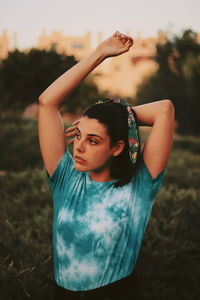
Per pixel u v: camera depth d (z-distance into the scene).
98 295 1.56
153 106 1.70
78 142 1.57
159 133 1.66
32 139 10.55
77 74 1.69
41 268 2.93
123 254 1.60
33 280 2.78
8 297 2.68
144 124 1.73
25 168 9.13
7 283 2.70
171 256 3.30
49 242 3.43
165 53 28.53
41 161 9.45
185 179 7.45
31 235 3.62
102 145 1.55
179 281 3.25
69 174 1.69
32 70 23.59
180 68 26.53
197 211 4.07
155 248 3.46
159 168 1.67
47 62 23.69
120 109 1.60
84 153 1.56
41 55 23.86
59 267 1.62
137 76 47.69
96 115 1.56
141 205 1.64
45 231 3.65
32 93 23.81
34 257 3.09
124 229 1.59
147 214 1.67
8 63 23.58
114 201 1.60
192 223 3.82
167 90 26.25
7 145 9.93
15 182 5.81
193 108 24.73
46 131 1.71
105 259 1.57
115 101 1.65
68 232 1.59
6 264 3.06
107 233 1.57
